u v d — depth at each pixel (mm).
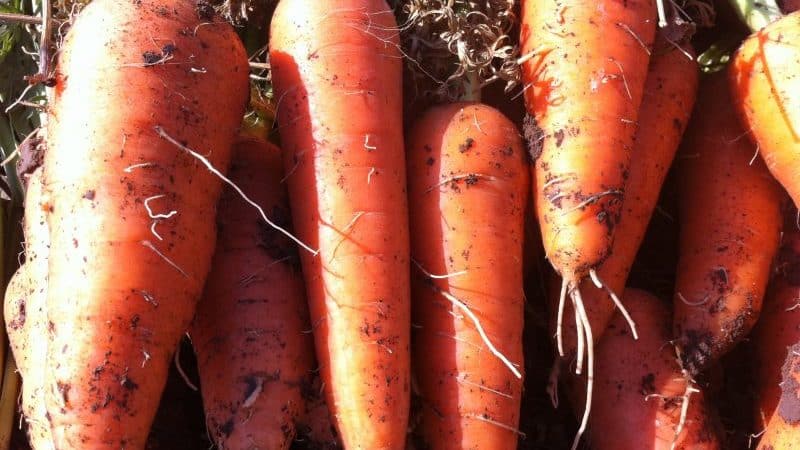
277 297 319
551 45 342
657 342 351
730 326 344
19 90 378
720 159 367
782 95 342
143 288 282
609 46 339
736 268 350
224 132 308
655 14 353
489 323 322
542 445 371
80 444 273
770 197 362
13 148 372
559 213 325
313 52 323
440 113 343
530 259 364
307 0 330
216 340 315
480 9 365
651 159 355
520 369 326
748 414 371
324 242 313
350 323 308
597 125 331
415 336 331
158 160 289
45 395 279
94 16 302
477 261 325
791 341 354
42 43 315
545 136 337
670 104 361
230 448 302
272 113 375
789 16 354
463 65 349
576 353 346
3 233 361
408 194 337
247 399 305
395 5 368
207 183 301
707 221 361
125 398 277
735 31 405
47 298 286
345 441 306
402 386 308
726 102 372
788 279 362
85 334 277
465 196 328
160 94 292
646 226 357
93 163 286
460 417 317
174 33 300
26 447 345
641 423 342
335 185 315
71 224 284
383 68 328
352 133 319
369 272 311
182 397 346
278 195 336
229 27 317
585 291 345
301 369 316
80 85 292
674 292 361
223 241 325
